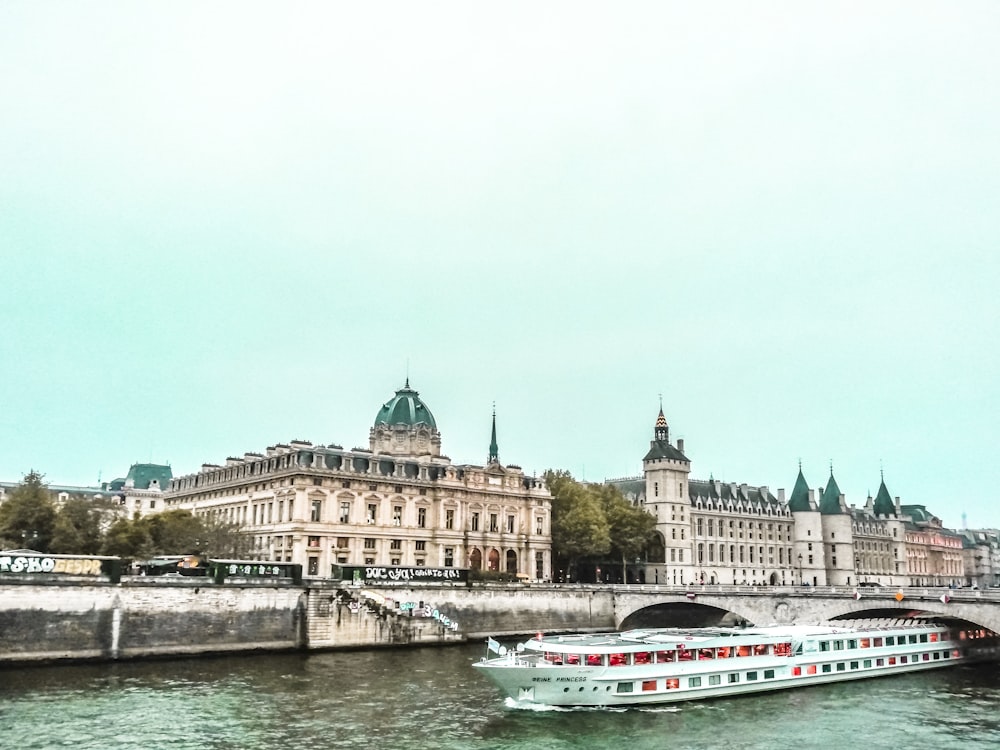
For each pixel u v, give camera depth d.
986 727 59.88
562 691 64.44
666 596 118.12
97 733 52.75
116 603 81.56
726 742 55.22
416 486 141.75
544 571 156.00
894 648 83.50
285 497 131.00
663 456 188.62
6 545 103.44
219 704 61.59
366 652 93.81
